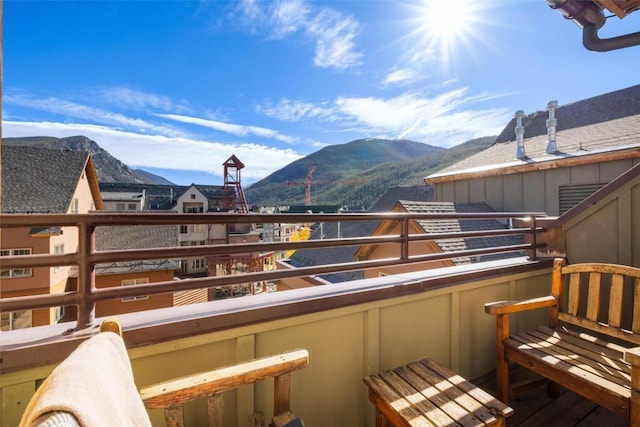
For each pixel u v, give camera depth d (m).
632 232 2.20
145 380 1.20
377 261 1.89
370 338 1.74
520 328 2.47
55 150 15.14
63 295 1.12
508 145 10.89
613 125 8.00
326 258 11.59
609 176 6.52
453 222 6.82
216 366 1.33
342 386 1.68
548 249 2.66
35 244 9.75
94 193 17.78
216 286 1.41
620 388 1.30
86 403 0.52
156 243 14.72
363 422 1.74
